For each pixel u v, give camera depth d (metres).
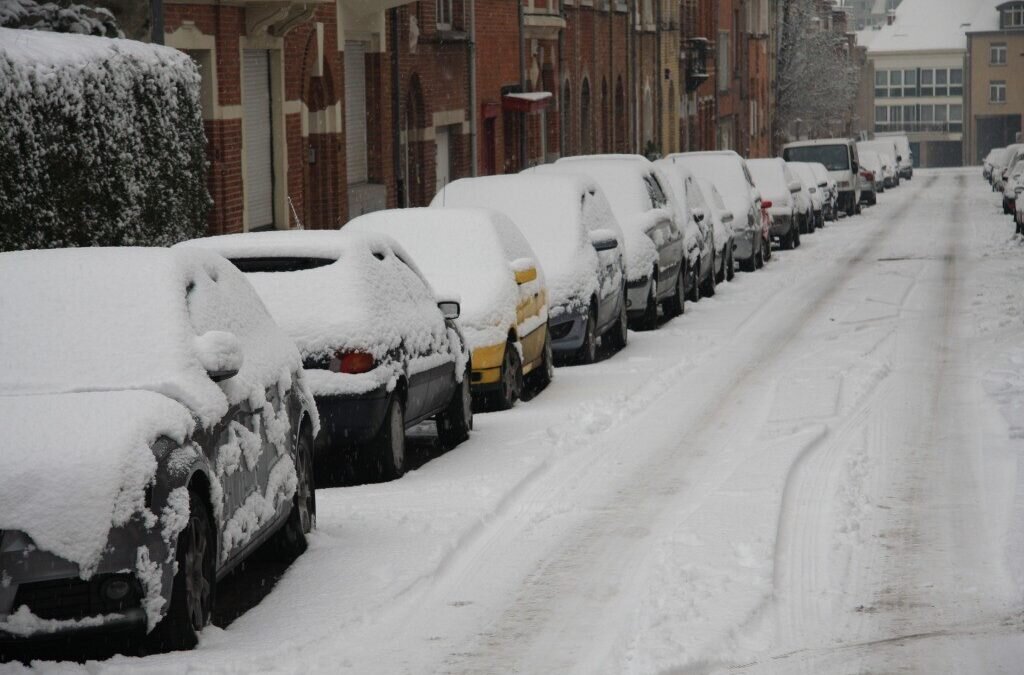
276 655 8.75
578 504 12.83
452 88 39.66
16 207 14.42
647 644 8.83
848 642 8.95
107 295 9.53
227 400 9.60
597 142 57.50
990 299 28.73
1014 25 188.00
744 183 39.09
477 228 18.39
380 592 10.16
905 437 15.34
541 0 48.38
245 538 9.79
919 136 198.25
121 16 21.88
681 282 28.48
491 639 9.16
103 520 8.14
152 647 8.63
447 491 13.32
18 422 8.41
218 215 25.12
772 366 21.17
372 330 13.54
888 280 34.25
